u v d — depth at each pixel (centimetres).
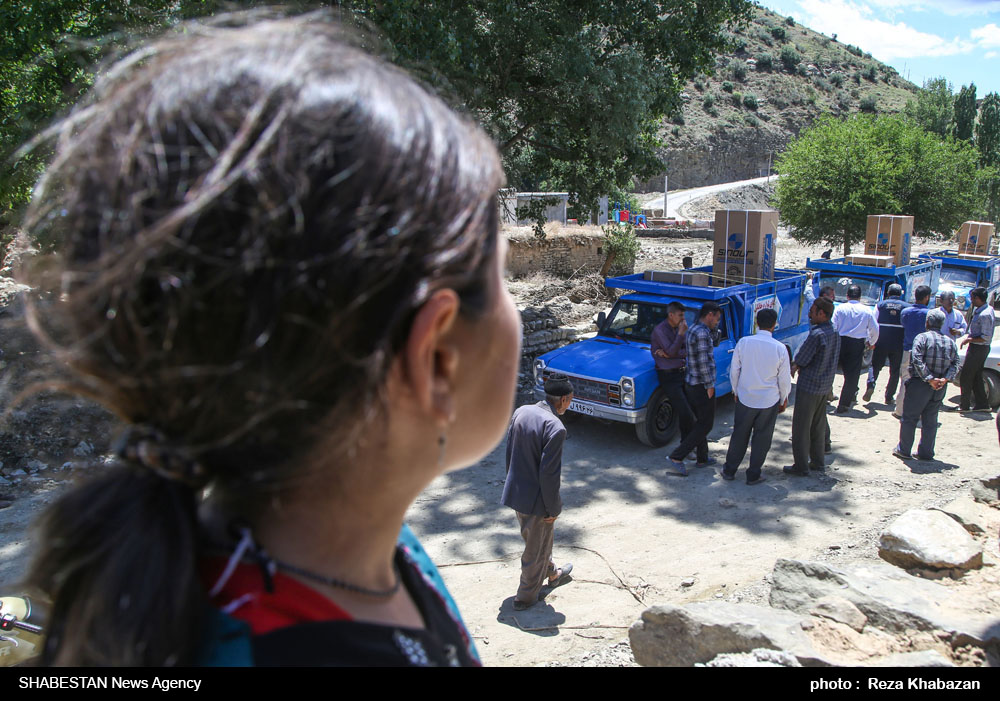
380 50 61
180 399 43
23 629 329
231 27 58
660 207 6341
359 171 42
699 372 755
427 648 56
